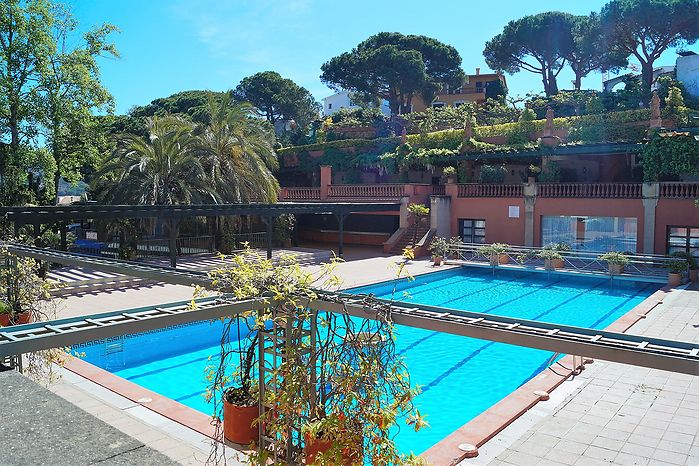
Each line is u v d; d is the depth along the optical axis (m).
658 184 22.97
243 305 4.86
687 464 6.14
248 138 28.19
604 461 6.22
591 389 8.58
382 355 4.97
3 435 1.94
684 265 19.19
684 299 16.06
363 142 37.78
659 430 7.05
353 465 4.37
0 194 22.59
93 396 8.17
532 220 26.56
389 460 4.43
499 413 7.49
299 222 36.75
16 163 22.45
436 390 10.09
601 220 24.78
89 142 24.80
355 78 48.03
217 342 13.14
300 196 34.53
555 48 44.25
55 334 4.03
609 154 29.41
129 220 22.73
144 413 7.55
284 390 4.82
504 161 32.09
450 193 29.28
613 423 7.29
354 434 4.38
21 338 3.94
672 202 22.78
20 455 1.79
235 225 26.45
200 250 25.61
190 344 13.01
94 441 1.91
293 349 4.89
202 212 20.19
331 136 42.16
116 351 11.96
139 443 1.92
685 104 32.72
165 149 23.53
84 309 14.03
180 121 26.69
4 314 9.38
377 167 37.56
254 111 28.98
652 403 7.98
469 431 6.93
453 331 4.40
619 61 42.19
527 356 11.99
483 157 29.88
